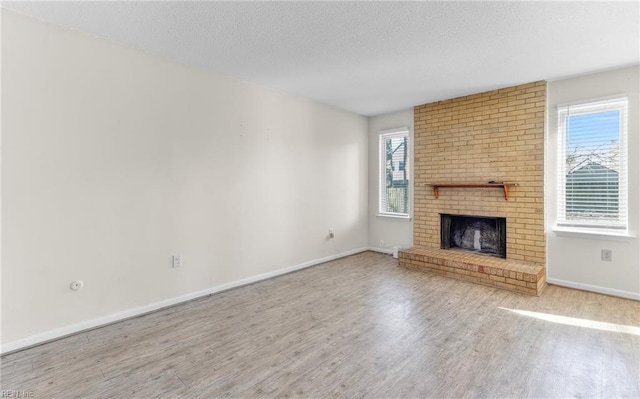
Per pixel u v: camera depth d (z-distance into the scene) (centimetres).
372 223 564
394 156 536
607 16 229
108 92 267
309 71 342
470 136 428
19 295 227
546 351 223
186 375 197
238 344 235
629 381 189
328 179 488
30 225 231
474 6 217
